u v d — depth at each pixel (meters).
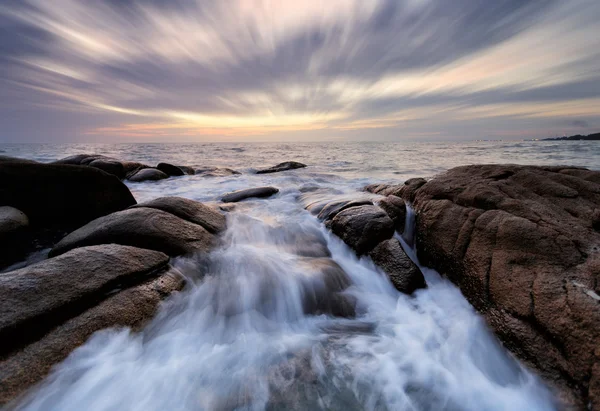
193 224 5.00
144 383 2.58
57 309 2.65
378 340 3.29
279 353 3.03
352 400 2.47
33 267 2.99
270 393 2.51
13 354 2.30
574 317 2.62
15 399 2.13
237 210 7.16
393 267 4.44
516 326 2.95
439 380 2.75
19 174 5.66
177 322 3.32
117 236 4.18
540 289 3.03
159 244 4.20
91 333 2.69
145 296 3.27
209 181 13.65
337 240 5.47
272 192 9.52
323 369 2.81
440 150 44.91
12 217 4.99
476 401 2.55
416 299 4.09
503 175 5.39
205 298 3.72
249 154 39.72
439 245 4.58
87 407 2.35
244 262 4.44
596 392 2.22
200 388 2.55
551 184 4.69
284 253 5.02
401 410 2.41
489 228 4.05
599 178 4.86
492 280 3.50
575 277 2.99
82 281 2.98
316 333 3.42
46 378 2.32
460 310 3.73
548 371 2.57
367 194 8.74
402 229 5.71
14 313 2.44
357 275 4.61
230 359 2.91
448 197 5.32
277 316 3.66
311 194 9.36
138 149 53.41
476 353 3.10
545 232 3.62
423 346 3.19
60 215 6.03
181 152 43.72
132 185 12.44
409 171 17.69
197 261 4.27
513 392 2.64
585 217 3.90
